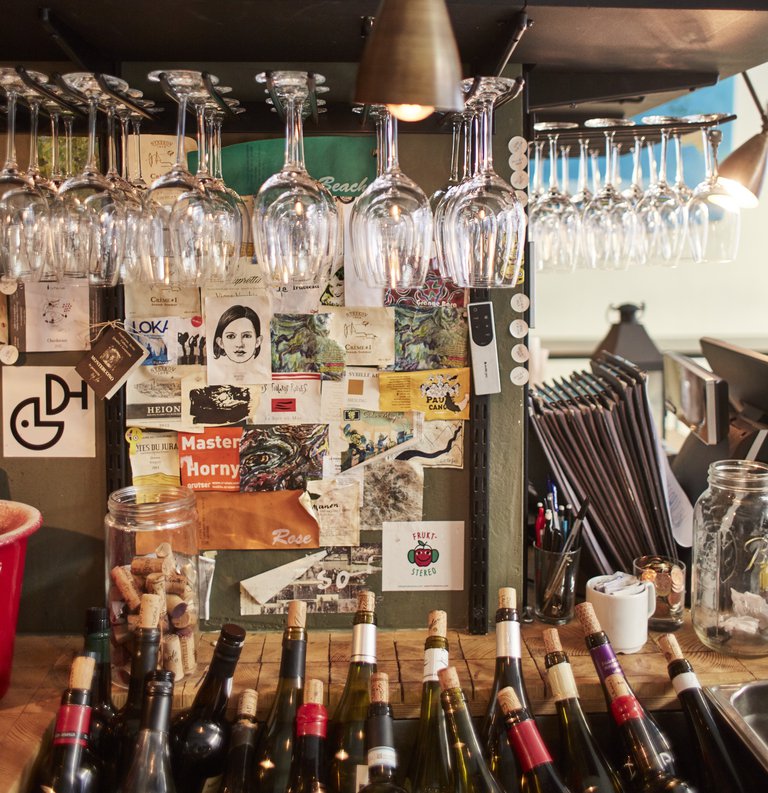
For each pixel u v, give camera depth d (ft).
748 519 5.45
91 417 5.54
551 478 6.25
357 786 4.59
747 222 16.62
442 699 4.51
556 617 5.73
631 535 6.21
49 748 4.69
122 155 5.33
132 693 4.68
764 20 4.65
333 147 5.37
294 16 4.50
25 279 5.01
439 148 5.42
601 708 5.14
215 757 4.69
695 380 7.26
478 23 4.59
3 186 4.75
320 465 5.56
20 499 5.60
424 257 4.68
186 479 5.54
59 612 5.69
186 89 4.44
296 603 4.93
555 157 7.39
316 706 4.50
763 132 6.97
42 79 4.48
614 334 11.91
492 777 4.48
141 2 4.26
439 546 5.67
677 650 4.95
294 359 5.49
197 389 5.47
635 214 7.06
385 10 3.48
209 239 4.68
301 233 4.54
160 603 4.94
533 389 7.21
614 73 5.83
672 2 4.44
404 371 5.53
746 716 4.98
